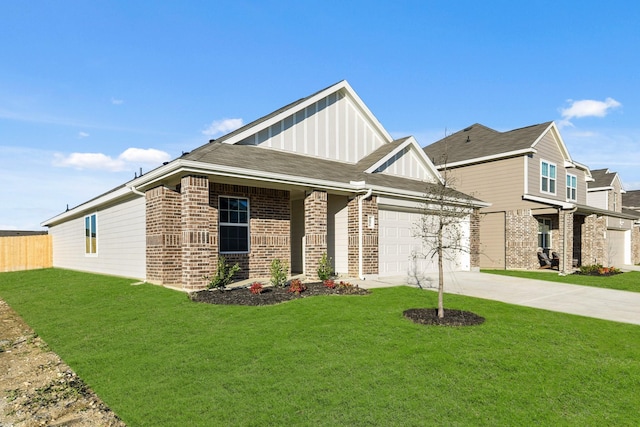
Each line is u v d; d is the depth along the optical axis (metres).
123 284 11.76
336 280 12.59
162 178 10.68
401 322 7.48
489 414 4.34
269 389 4.80
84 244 18.86
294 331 6.84
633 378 5.37
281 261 13.30
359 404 4.45
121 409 4.47
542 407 4.54
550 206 19.36
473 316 8.14
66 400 4.90
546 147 22.52
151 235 11.88
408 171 17.45
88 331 7.50
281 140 14.48
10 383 5.52
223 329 7.04
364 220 13.16
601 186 31.50
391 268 14.25
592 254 22.23
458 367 5.47
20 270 21.66
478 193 22.55
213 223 11.66
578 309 9.78
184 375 5.27
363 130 17.16
